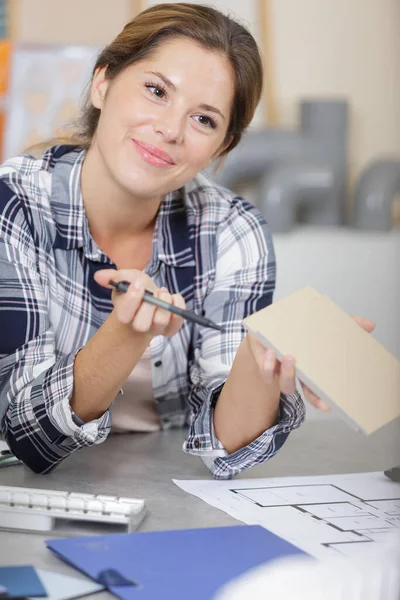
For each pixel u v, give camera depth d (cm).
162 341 153
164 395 157
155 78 134
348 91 473
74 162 148
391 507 114
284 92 467
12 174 146
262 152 434
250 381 127
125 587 85
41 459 125
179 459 138
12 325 134
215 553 95
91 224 149
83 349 122
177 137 134
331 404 102
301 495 119
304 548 98
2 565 91
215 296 156
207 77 135
